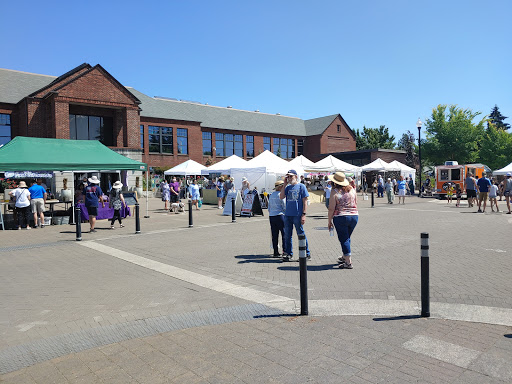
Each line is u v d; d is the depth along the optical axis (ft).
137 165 54.03
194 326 14.38
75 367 11.45
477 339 12.55
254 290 18.72
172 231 39.68
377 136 203.31
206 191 82.69
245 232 38.22
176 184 61.41
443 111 132.87
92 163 49.85
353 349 12.05
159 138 126.52
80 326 14.49
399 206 68.64
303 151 173.68
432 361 11.14
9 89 97.76
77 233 34.65
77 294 18.51
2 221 43.01
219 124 147.13
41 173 58.18
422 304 14.67
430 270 21.85
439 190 89.71
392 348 12.05
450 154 132.87
